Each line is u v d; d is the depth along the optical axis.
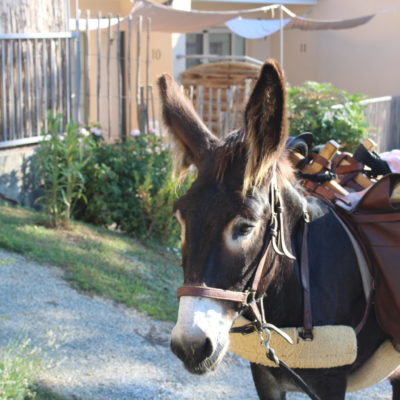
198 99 11.15
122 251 7.15
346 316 2.86
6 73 8.06
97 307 5.64
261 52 18.89
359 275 2.94
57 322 5.24
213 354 2.32
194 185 2.51
